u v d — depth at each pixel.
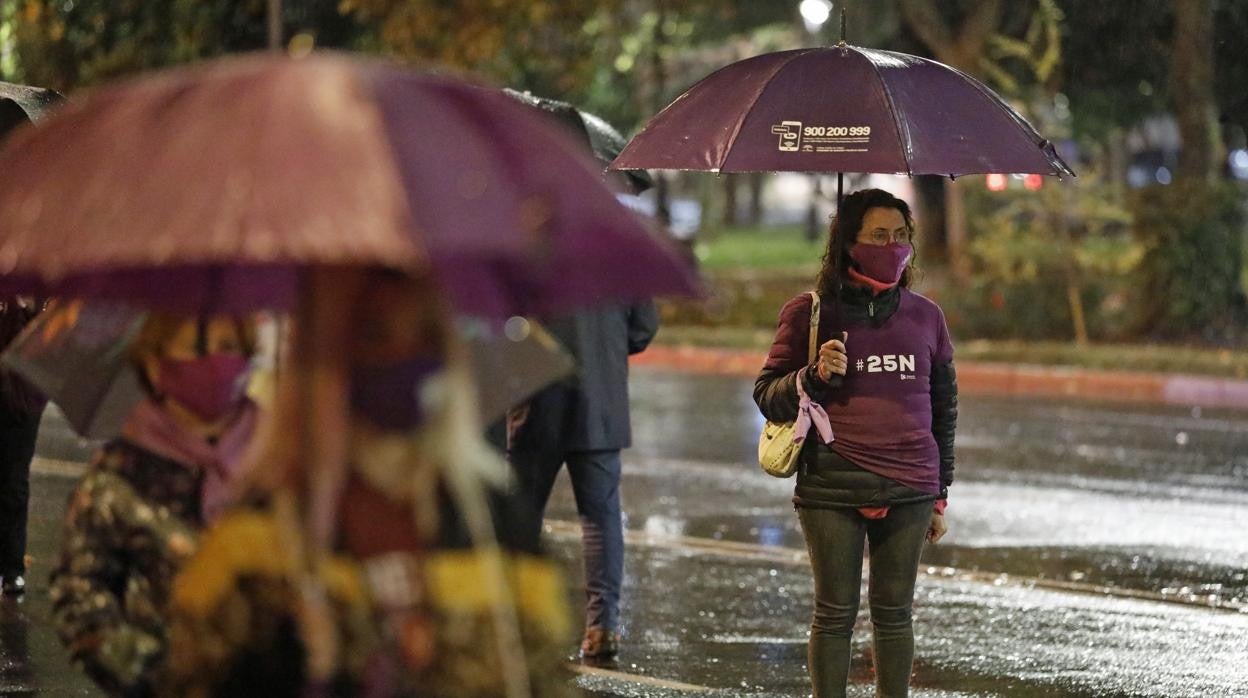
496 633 6.18
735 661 17.44
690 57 76.69
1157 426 36.12
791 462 12.75
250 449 6.47
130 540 6.91
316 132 5.37
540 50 51.56
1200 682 16.95
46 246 5.43
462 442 6.12
